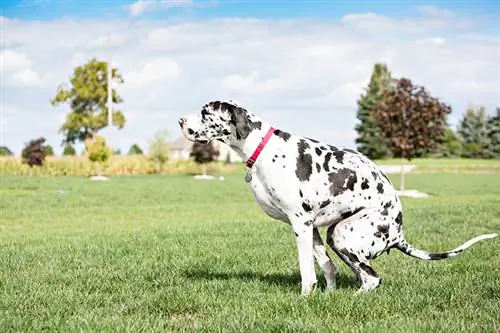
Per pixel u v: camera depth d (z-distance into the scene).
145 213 21.94
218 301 6.60
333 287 7.05
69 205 25.17
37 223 18.95
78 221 19.42
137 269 8.87
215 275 8.48
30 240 13.32
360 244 6.57
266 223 15.81
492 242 11.34
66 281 8.09
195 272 8.67
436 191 33.97
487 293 6.87
